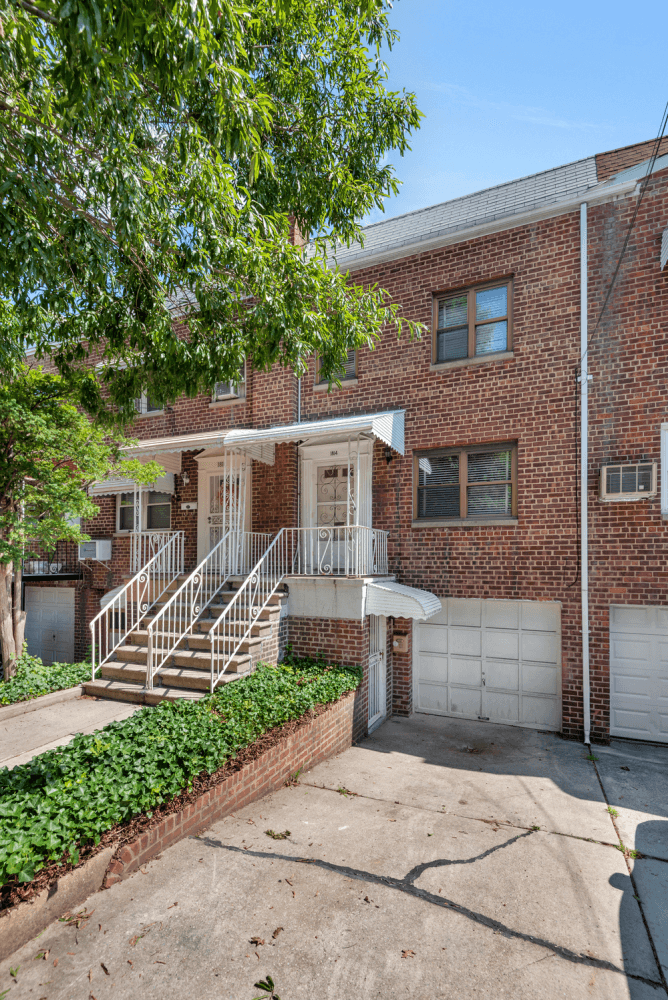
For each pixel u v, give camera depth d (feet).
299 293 17.94
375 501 31.55
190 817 13.91
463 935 11.10
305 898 11.90
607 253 26.76
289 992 9.25
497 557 28.30
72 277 17.26
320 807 16.80
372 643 27.84
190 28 10.39
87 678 25.21
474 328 29.99
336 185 20.20
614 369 26.27
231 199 15.62
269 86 20.03
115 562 42.65
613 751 24.31
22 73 12.99
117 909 10.90
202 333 18.85
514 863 14.21
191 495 38.19
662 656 25.45
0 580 30.09
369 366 32.45
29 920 9.84
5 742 17.87
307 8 18.47
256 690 20.74
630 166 27.68
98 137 13.83
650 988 9.91
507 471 28.78
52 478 28.84
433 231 32.14
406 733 26.53
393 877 13.08
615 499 25.32
